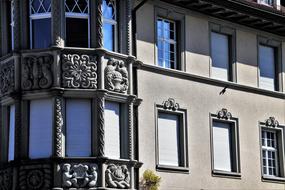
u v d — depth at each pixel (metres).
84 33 28.88
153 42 31.94
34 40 29.09
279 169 36.59
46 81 28.33
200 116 33.25
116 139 29.12
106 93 28.62
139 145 30.56
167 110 31.97
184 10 33.34
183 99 32.66
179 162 32.22
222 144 34.22
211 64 34.31
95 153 28.19
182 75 32.78
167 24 32.91
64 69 28.33
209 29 34.41
